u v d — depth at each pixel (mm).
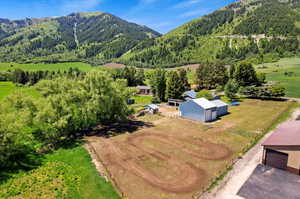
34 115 26859
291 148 17078
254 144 24297
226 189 15625
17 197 15688
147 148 24344
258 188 15477
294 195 14469
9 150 21422
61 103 27516
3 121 21281
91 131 31359
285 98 51938
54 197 15547
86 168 19688
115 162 20969
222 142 25562
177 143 25656
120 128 32531
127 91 35688
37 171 19469
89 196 15492
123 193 15695
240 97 56344
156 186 16641
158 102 56438
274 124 31812
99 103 31219
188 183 16938
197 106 35812
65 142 27031
